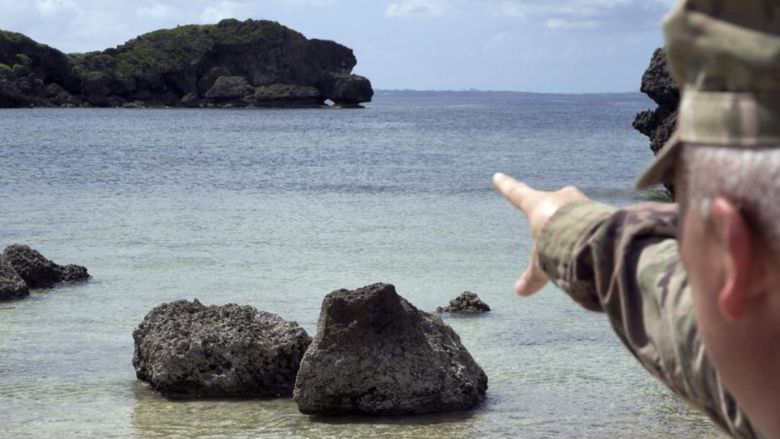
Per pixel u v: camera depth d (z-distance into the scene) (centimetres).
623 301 118
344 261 1745
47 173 3947
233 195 3089
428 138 7300
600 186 3347
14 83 12731
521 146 6144
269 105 14188
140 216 2470
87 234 2114
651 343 115
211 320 952
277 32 14462
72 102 13288
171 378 912
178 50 14188
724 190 87
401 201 2875
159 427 816
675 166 94
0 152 5319
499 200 2878
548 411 852
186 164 4584
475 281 1532
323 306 879
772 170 84
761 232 85
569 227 126
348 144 6462
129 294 1427
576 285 124
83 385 944
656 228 119
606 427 806
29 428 809
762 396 90
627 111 17550
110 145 6112
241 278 1571
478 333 1159
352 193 3150
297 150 5797
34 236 2078
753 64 85
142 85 13925
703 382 109
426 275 1595
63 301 1370
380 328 867
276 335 930
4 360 1035
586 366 1000
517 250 1873
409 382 855
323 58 14862
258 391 922
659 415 834
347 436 793
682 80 92
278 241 2011
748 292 87
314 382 855
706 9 89
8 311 1300
